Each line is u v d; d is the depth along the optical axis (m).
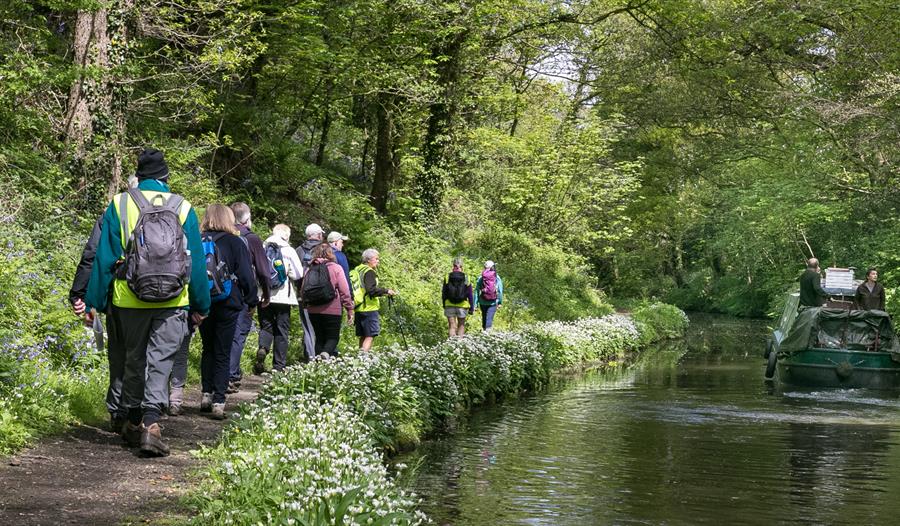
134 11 14.17
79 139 13.55
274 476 5.48
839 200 28.59
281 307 11.21
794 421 12.16
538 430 11.09
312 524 4.62
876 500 7.68
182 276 6.37
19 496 5.34
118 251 6.39
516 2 26.11
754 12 25.12
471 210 30.33
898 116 22.00
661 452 9.76
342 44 21.72
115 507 5.30
